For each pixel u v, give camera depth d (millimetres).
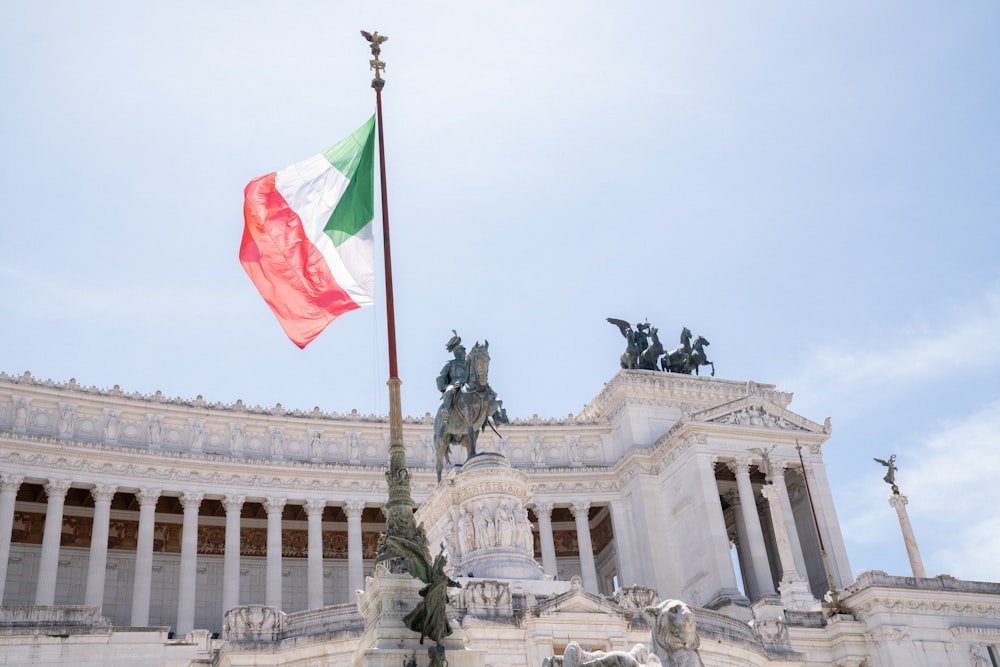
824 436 94188
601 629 44188
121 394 87312
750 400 93500
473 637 42656
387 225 33156
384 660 25188
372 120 37031
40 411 83875
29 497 87562
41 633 45156
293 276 34938
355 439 96125
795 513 96500
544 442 101500
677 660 21219
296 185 36188
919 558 70750
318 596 87812
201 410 90062
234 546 86438
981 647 63438
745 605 77312
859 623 63312
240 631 42719
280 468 90000
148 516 83812
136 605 80500
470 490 52062
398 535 27375
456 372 56094
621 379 100438
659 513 93062
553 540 105000
